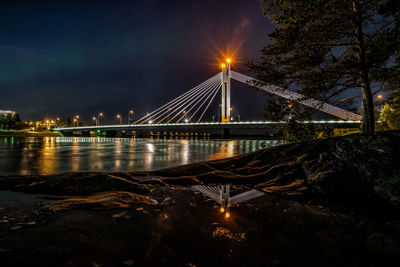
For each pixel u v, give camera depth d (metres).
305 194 5.71
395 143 6.26
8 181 6.40
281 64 8.62
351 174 5.95
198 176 7.60
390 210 4.68
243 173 8.13
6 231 3.41
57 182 5.90
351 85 8.22
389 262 2.69
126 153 20.69
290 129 10.46
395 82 7.55
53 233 3.35
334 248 3.03
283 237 3.34
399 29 6.53
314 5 7.52
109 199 4.89
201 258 2.72
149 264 2.58
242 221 3.95
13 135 97.88
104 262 2.61
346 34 8.48
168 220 3.94
